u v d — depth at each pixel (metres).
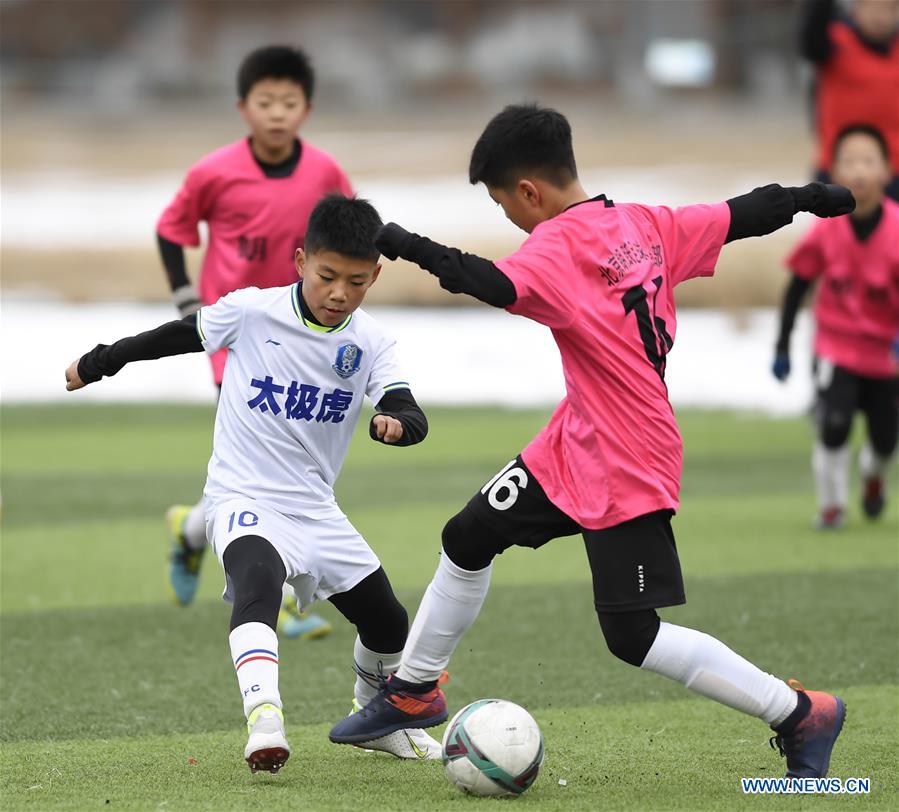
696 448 49.31
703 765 17.16
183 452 48.31
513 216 16.61
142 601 28.06
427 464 45.75
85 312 87.31
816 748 15.85
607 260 15.83
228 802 15.34
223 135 190.38
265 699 15.31
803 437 51.56
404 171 147.62
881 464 35.53
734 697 15.69
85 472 44.16
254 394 17.02
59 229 114.56
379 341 17.27
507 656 23.50
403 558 31.84
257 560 16.27
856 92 38.25
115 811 14.96
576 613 26.78
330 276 16.41
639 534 15.70
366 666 17.69
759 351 73.69
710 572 30.25
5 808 15.11
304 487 17.09
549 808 15.12
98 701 20.73
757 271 91.31
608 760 17.42
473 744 15.55
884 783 16.19
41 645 24.41
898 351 34.06
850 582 29.17
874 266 33.19
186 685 21.73
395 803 15.31
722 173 134.75
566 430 16.19
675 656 15.66
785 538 34.22
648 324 15.95
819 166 39.31
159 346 17.22
